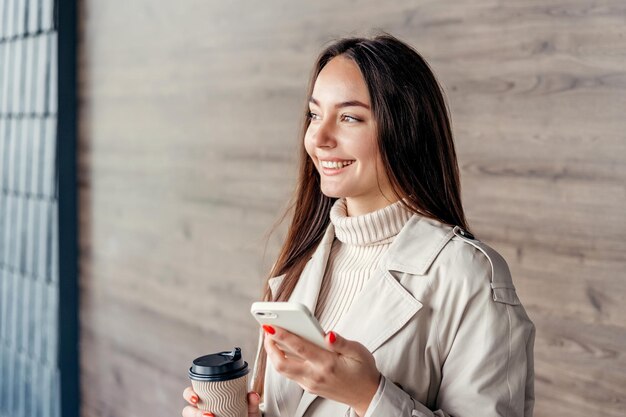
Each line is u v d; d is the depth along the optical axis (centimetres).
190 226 281
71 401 354
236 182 259
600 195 164
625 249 160
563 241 171
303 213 138
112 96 320
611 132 161
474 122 187
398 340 115
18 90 365
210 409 116
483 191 186
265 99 245
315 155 123
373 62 117
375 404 105
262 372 138
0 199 388
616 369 163
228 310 266
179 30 279
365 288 119
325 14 222
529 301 178
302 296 130
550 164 172
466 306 112
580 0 165
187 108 279
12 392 385
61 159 342
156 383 304
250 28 249
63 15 337
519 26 176
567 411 172
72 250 348
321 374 103
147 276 306
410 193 120
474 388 109
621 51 159
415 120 118
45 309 356
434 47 194
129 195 313
